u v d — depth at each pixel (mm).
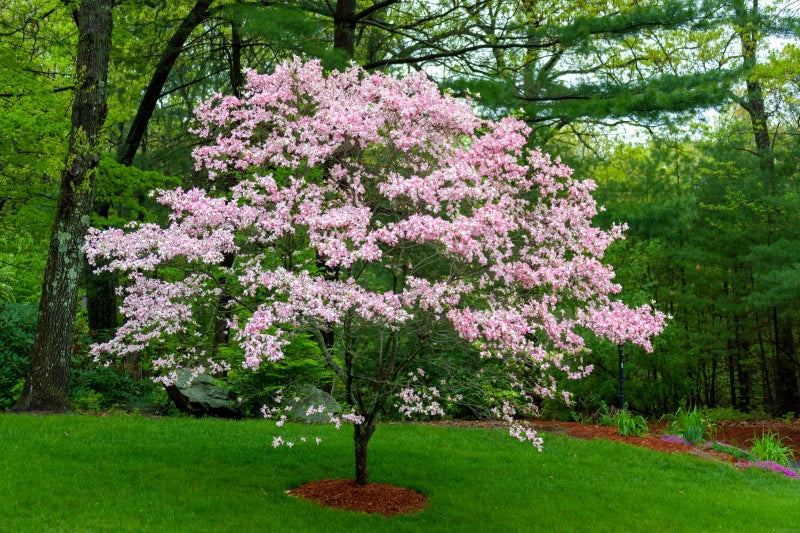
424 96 6984
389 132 7168
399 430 11383
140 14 15414
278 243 6949
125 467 7738
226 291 6836
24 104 12125
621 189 17672
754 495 9102
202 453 8664
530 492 8266
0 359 11875
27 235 15414
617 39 13172
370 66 14188
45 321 10789
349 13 13719
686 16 12211
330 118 6863
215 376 13891
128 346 6910
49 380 10719
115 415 10789
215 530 6098
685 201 12656
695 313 20312
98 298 15391
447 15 16078
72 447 8312
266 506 6875
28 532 5691
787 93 19984
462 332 6156
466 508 7418
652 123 13391
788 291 15492
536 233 7191
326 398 11781
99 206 14977
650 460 10422
